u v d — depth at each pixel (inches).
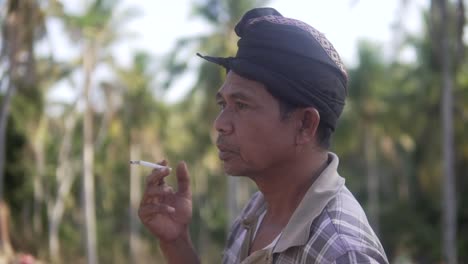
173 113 1605.6
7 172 1024.2
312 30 50.6
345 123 1409.9
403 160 1576.0
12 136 1014.4
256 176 51.8
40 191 1063.0
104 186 1609.3
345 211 48.1
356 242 45.6
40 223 1157.7
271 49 49.0
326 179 49.8
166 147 1748.3
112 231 1768.0
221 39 1248.8
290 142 49.9
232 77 50.9
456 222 1363.2
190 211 62.5
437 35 898.7
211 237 2043.6
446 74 932.6
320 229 47.2
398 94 1315.2
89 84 1238.3
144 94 1493.6
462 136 1217.4
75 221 1486.2
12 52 790.5
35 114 1023.0
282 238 48.8
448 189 976.3
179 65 1253.7
